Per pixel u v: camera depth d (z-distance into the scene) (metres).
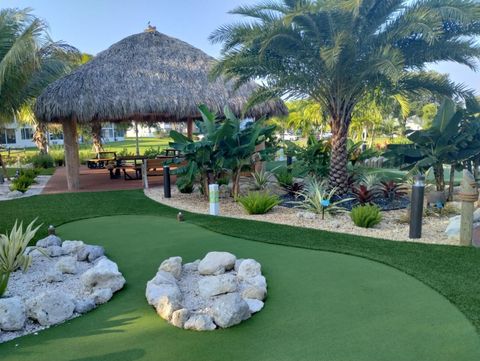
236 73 8.54
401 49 7.79
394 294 3.61
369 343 2.78
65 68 13.91
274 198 7.85
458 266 4.30
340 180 8.80
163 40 12.99
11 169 18.05
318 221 6.82
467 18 6.32
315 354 2.65
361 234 5.89
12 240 4.24
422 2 7.10
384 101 9.94
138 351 2.73
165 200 9.31
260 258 4.75
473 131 8.03
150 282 3.73
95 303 3.49
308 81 8.23
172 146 8.97
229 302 3.12
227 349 2.73
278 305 3.43
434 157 7.75
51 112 10.17
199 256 4.89
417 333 2.90
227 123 8.23
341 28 7.36
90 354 2.71
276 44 7.54
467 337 2.83
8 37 11.80
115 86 10.80
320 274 4.17
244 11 7.84
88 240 5.70
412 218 5.53
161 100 10.80
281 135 34.62
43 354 2.72
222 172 9.45
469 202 5.03
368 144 25.86
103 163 17.09
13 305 3.10
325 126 29.92
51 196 10.05
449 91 8.21
